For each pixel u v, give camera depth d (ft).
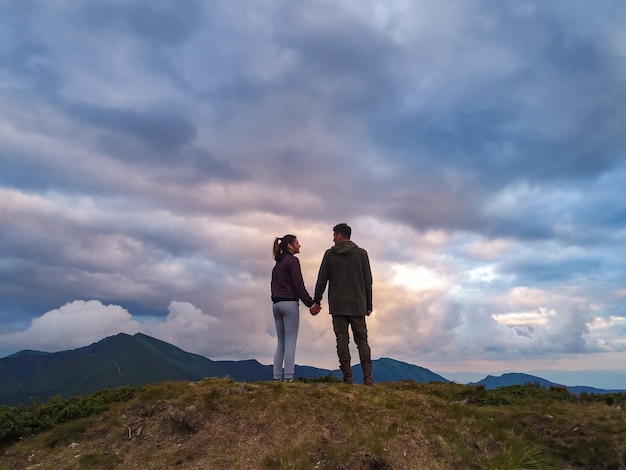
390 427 12.60
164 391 15.17
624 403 16.12
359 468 11.16
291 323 16.29
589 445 12.77
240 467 11.28
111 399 16.67
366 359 16.47
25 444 14.25
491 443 12.83
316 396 13.82
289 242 16.96
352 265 16.40
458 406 14.30
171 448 12.41
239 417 13.16
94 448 13.11
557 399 17.43
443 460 11.82
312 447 11.83
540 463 12.04
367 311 16.84
